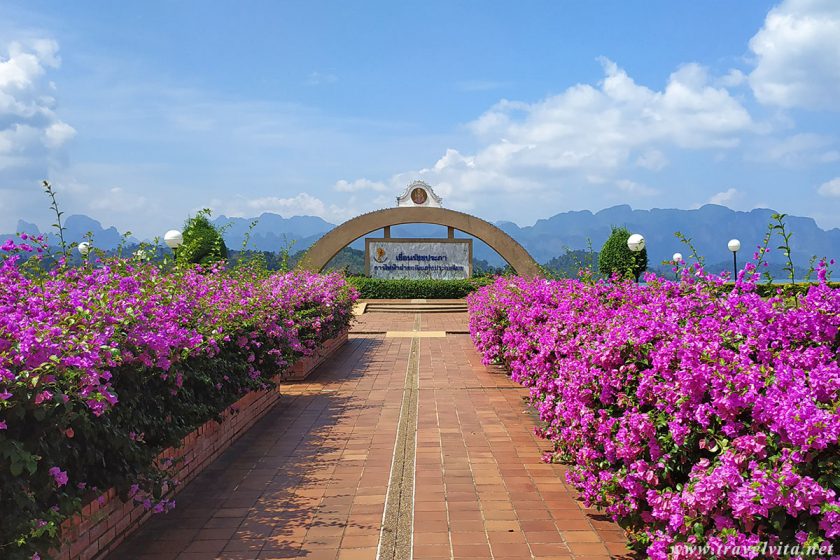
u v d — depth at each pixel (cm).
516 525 462
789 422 276
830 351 385
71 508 341
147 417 459
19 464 299
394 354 1375
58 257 518
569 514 482
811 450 272
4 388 312
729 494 284
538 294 922
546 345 616
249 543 436
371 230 2897
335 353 1386
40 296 436
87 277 500
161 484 446
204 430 595
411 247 2906
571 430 465
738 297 432
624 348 431
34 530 308
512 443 678
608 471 415
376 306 2472
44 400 325
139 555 418
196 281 706
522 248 2902
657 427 366
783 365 331
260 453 643
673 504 317
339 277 1595
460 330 1855
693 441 345
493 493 528
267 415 806
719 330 414
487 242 2909
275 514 486
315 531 455
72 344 360
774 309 401
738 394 318
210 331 603
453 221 2898
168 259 657
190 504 507
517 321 862
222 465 605
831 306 394
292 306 970
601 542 434
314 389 983
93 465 401
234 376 673
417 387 996
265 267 1150
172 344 479
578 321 607
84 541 387
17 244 467
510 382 1036
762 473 273
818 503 262
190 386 549
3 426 301
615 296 689
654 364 391
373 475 575
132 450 411
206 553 421
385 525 465
